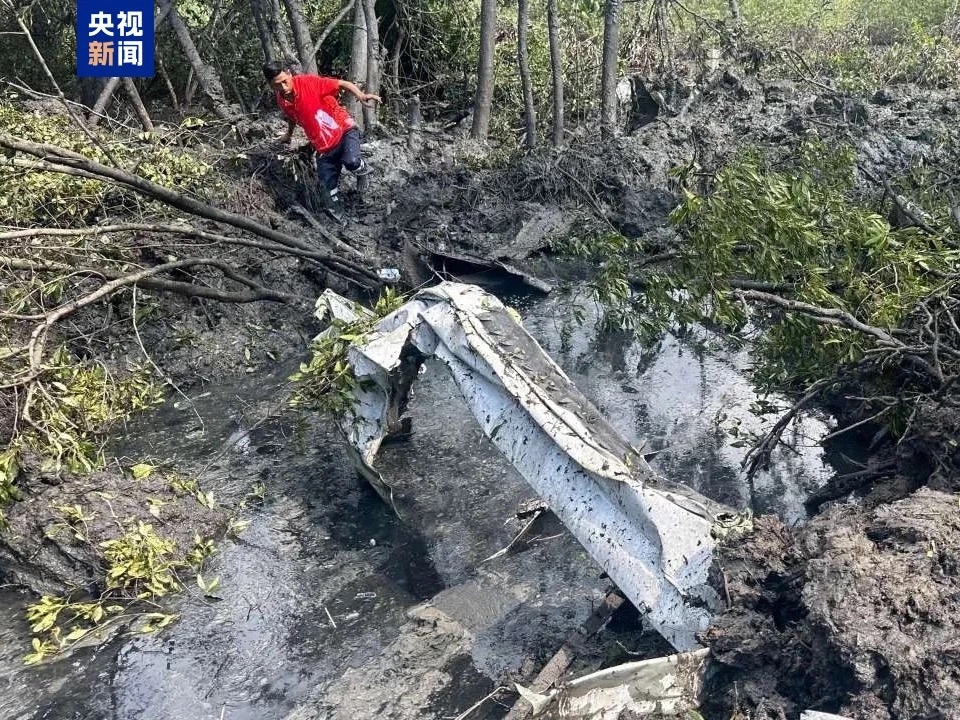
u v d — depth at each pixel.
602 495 3.53
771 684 2.78
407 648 3.73
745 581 3.04
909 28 14.38
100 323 6.21
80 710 3.53
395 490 4.86
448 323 4.12
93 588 4.19
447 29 11.51
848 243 4.93
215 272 6.85
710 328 6.82
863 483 4.39
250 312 6.81
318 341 4.89
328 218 8.07
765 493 4.75
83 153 6.98
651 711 2.82
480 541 4.43
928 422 3.96
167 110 10.59
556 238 8.45
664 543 3.23
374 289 7.19
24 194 6.37
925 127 10.14
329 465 5.18
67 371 5.05
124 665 3.76
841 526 3.04
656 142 10.02
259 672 3.69
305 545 4.50
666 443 5.27
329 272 7.30
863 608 2.66
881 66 12.78
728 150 9.80
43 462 4.54
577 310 7.07
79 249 5.62
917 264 4.70
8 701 3.58
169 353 6.38
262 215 7.47
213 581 4.22
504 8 13.16
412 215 8.34
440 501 4.76
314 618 3.98
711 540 3.20
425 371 6.09
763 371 5.54
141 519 4.41
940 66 12.36
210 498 4.67
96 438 5.25
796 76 12.20
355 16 9.68
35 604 4.13
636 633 3.53
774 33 13.98
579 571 4.12
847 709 2.50
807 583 2.81
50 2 9.60
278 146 8.15
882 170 9.47
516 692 3.38
